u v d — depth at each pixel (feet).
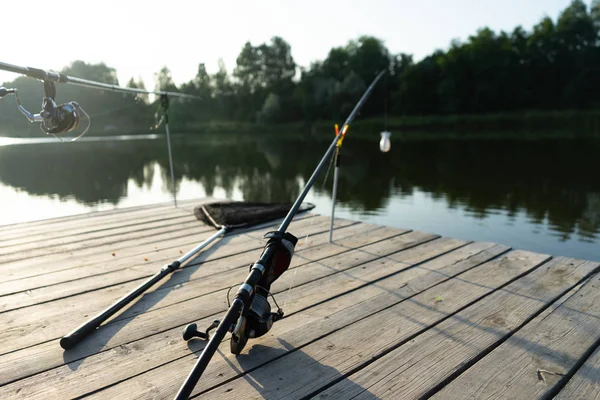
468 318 8.30
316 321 8.27
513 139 89.04
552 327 7.94
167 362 7.07
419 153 65.00
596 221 25.41
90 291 9.82
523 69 151.43
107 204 31.14
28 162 52.80
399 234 13.83
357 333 7.83
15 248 12.88
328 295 9.39
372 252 12.10
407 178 43.04
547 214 27.40
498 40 152.66
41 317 8.62
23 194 34.68
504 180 40.55
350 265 11.13
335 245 12.78
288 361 7.01
